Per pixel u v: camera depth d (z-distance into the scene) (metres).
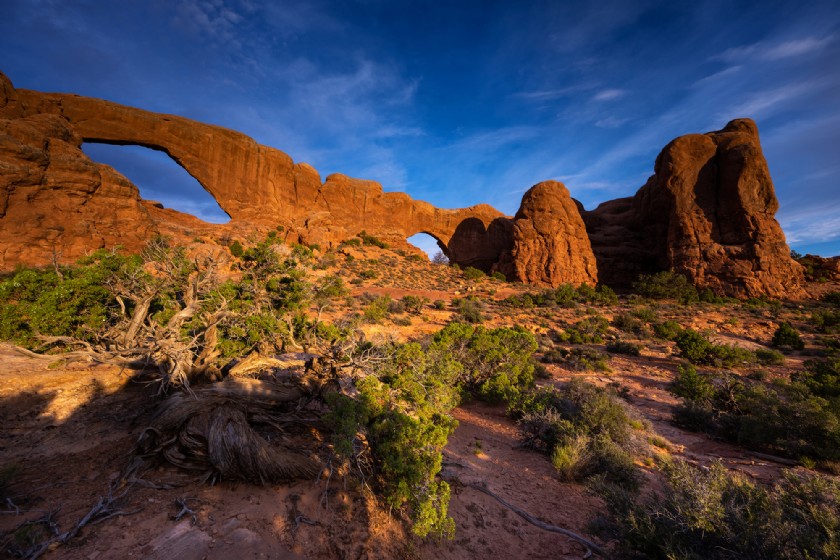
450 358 11.55
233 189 65.94
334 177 81.25
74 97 53.53
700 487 4.16
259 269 10.10
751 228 50.25
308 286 10.70
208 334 7.77
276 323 8.15
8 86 45.62
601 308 41.41
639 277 53.91
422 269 62.81
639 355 21.94
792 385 11.77
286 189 72.75
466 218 89.00
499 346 12.66
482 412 11.09
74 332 8.80
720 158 54.44
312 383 7.07
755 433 8.95
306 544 4.25
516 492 6.55
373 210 83.06
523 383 12.47
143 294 9.06
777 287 47.16
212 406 5.36
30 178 34.00
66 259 34.03
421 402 7.11
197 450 4.98
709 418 10.48
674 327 27.98
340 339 8.32
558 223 61.94
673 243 55.50
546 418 8.50
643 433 9.19
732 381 11.79
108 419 6.32
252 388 6.16
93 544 3.61
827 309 39.66
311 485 5.21
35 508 4.00
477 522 5.58
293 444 6.03
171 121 60.75
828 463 7.56
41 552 3.37
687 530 3.93
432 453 5.25
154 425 5.03
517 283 58.88
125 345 7.93
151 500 4.41
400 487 4.81
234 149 65.81
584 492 6.70
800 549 3.40
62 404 6.69
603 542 5.15
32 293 9.25
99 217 38.22
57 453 5.21
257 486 4.98
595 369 17.95
